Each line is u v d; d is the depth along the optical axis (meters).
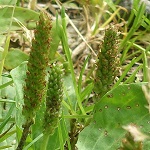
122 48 0.63
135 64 0.63
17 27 0.58
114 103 0.42
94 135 0.42
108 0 0.66
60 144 0.40
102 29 0.66
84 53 0.64
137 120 0.41
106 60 0.40
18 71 0.45
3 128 0.43
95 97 0.43
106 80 0.41
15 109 0.46
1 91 0.48
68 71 0.52
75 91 0.47
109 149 0.41
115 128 0.42
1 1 0.58
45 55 0.34
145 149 0.39
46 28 0.34
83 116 0.44
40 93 0.35
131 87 0.41
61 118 0.41
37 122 0.42
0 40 0.57
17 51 0.54
